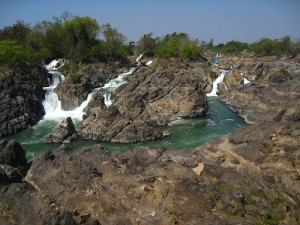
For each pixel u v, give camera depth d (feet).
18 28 368.27
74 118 246.06
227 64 447.83
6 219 82.58
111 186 97.60
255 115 230.07
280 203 87.15
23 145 189.47
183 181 97.19
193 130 210.18
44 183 112.57
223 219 78.74
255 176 107.24
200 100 241.76
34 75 290.76
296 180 104.32
